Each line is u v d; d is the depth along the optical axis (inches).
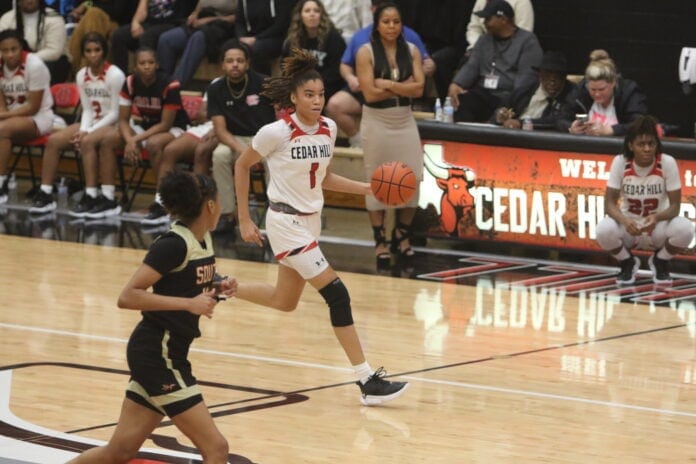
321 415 440.5
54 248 768.3
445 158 786.8
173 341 326.3
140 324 329.7
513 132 764.6
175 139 864.3
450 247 813.9
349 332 454.6
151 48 874.1
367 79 717.9
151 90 872.9
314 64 462.6
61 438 402.0
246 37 931.3
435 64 890.7
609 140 740.7
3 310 599.8
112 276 689.0
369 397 453.1
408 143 730.8
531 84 823.7
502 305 641.6
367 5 909.2
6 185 928.3
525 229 771.4
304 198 461.7
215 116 829.2
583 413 452.8
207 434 326.0
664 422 443.8
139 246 783.7
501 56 839.1
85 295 639.1
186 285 330.3
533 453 402.0
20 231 824.3
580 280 713.6
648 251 732.7
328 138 464.1
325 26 866.1
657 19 895.7
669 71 895.7
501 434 422.9
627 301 657.6
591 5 913.5
